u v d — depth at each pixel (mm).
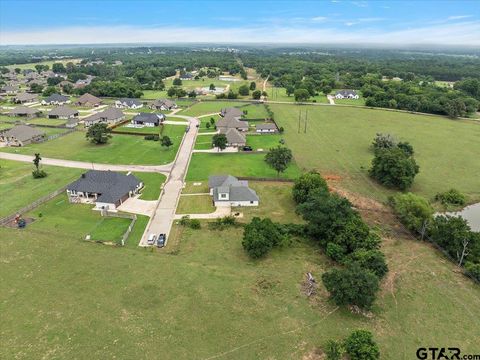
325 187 78875
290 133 139750
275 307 49469
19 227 68750
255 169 101375
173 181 92812
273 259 60969
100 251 61406
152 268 57125
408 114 176875
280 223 71875
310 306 49906
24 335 44000
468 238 61531
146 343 43219
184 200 81938
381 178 92625
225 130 138375
